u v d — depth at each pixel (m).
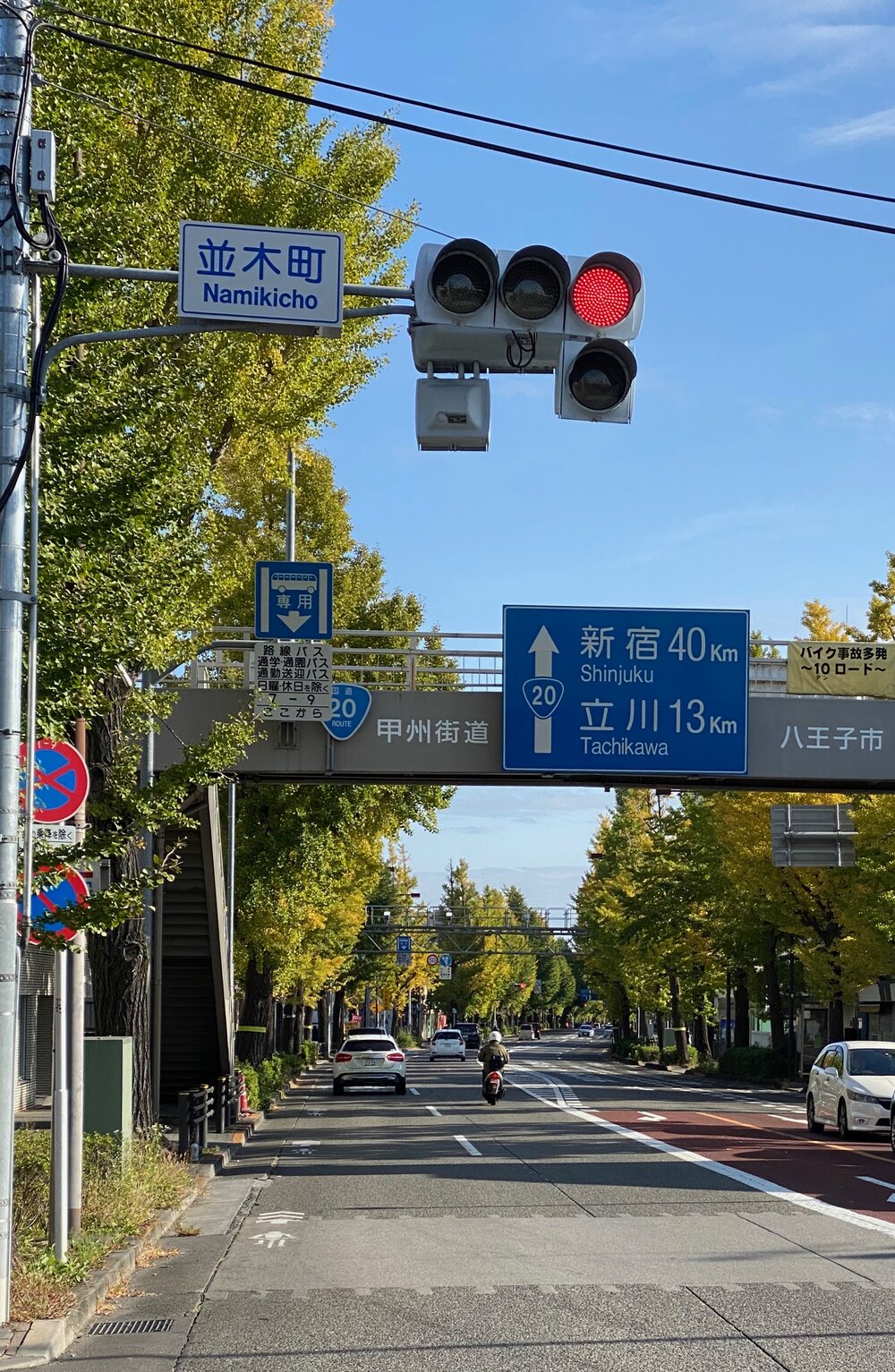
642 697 25.12
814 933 46.97
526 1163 19.75
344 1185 17.52
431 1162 20.23
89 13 13.96
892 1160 20.27
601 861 92.69
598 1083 50.66
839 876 42.81
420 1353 8.36
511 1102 36.50
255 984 40.66
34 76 9.62
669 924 62.28
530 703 25.02
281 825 33.41
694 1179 17.67
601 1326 9.04
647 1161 20.03
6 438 9.30
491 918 137.38
